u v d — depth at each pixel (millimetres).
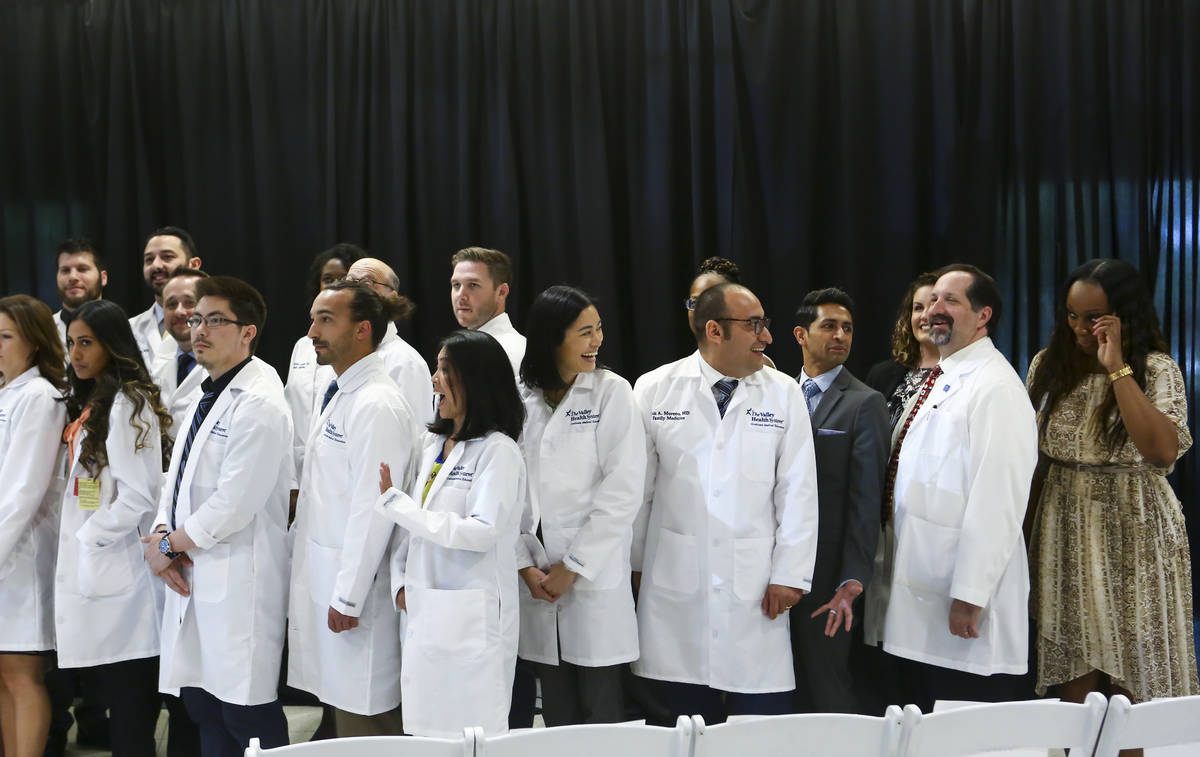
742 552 2434
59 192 4496
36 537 2818
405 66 4203
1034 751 1872
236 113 4316
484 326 3088
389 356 3078
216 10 4320
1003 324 3986
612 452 2432
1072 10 3859
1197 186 3877
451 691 2139
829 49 4023
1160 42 3898
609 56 4117
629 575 2453
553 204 4152
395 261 4227
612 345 4090
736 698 2475
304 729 3484
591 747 1664
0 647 2762
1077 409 2643
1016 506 2406
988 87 3898
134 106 4352
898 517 2572
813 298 2752
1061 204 3910
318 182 4289
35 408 2773
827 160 4051
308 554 2510
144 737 2850
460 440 2246
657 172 4059
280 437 2508
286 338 4316
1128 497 2561
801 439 2475
